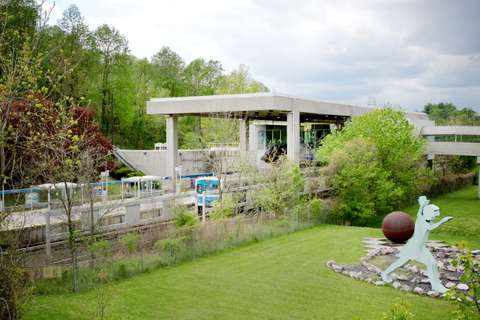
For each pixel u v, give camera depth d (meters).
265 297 12.95
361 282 14.23
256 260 16.89
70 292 13.48
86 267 15.13
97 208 20.30
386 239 20.50
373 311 11.84
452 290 6.93
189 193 27.83
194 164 42.09
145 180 30.36
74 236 15.75
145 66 77.12
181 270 15.66
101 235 19.25
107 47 50.66
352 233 22.09
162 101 34.69
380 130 32.19
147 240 18.31
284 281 14.36
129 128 59.06
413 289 13.35
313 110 34.81
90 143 25.92
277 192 24.39
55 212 18.73
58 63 15.91
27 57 11.41
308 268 15.79
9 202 20.62
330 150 31.03
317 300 12.70
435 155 47.78
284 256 17.45
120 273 14.84
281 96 31.30
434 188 41.38
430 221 13.38
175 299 12.83
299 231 22.73
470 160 54.09
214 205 22.73
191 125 62.69
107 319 11.38
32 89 12.87
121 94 51.41
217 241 18.67
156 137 62.09
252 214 24.19
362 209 26.94
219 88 73.00
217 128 37.50
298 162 30.75
